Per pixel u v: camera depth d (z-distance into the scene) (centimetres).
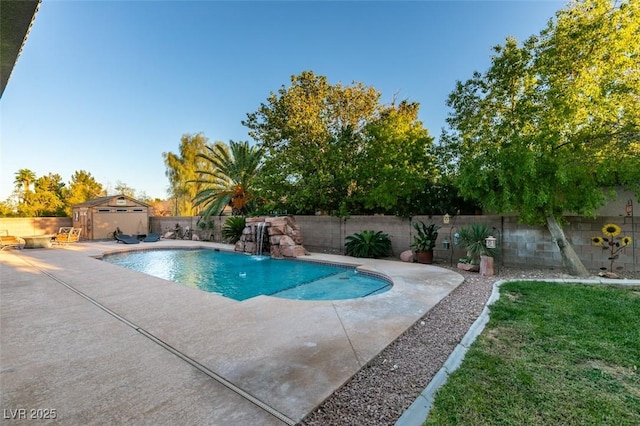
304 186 1357
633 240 684
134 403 233
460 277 714
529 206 670
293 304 510
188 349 334
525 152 634
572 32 639
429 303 509
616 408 226
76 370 288
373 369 295
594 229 726
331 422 217
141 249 1434
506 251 843
